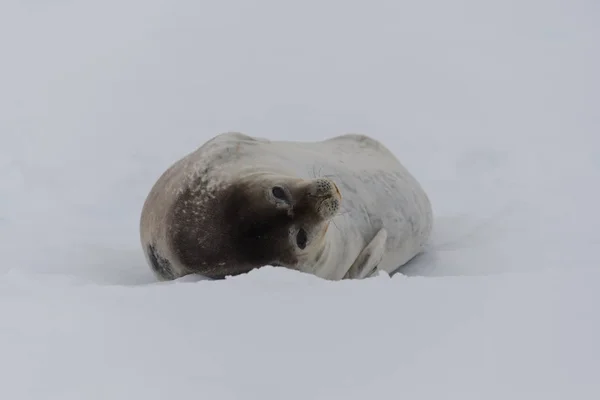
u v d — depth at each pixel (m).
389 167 30.92
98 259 27.34
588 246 27.72
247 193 22.58
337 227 25.34
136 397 11.77
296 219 22.20
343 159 29.22
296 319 14.97
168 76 61.81
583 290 16.64
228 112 54.25
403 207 29.47
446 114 55.22
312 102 57.00
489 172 42.47
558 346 13.48
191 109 54.69
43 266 25.98
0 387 12.03
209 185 23.06
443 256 29.06
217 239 22.53
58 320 14.82
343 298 16.39
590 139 48.47
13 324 14.63
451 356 13.21
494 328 14.34
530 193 37.59
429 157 45.75
